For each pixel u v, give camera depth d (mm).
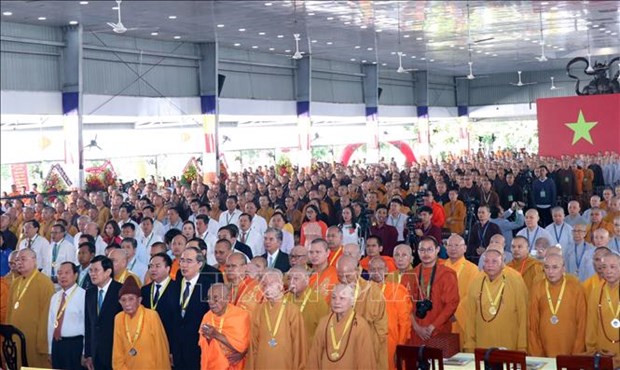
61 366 9391
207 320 7926
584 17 32156
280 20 28922
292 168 34156
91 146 30391
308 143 39406
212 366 7840
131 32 29109
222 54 34812
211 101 33062
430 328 8633
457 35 35812
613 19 33156
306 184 22984
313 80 41281
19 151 28719
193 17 27125
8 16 24688
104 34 29062
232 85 35406
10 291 10281
